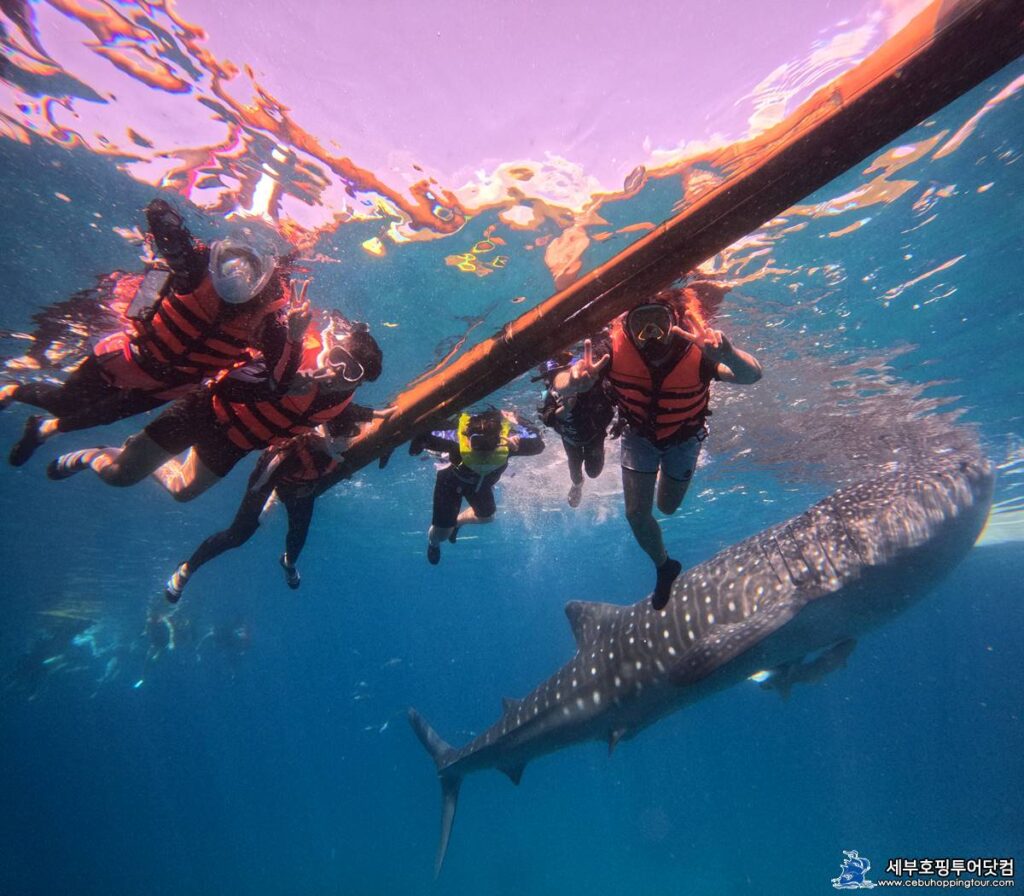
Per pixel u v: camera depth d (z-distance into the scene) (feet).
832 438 48.70
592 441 18.44
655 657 27.94
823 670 29.30
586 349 13.50
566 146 18.79
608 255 24.00
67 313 29.68
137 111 18.34
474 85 16.84
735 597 26.86
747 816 141.08
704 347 11.96
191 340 12.88
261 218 22.58
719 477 62.44
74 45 16.33
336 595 158.51
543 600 204.13
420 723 40.32
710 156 18.92
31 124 18.99
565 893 91.91
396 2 14.75
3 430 45.98
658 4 14.67
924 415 44.16
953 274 27.32
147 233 23.71
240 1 14.99
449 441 24.08
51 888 131.13
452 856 111.75
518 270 25.31
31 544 75.87
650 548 14.85
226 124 18.67
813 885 88.63
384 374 35.73
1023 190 22.16
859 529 27.73
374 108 17.67
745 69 16.22
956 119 18.78
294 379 13.25
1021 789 151.84
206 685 238.48
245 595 129.49
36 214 22.95
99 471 16.16
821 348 33.71
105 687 151.53
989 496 32.07
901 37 14.88
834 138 8.55
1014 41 7.26
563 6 14.74
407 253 24.31
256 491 19.11
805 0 14.44
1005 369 36.88
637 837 123.65
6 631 118.62
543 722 31.58
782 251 24.86
